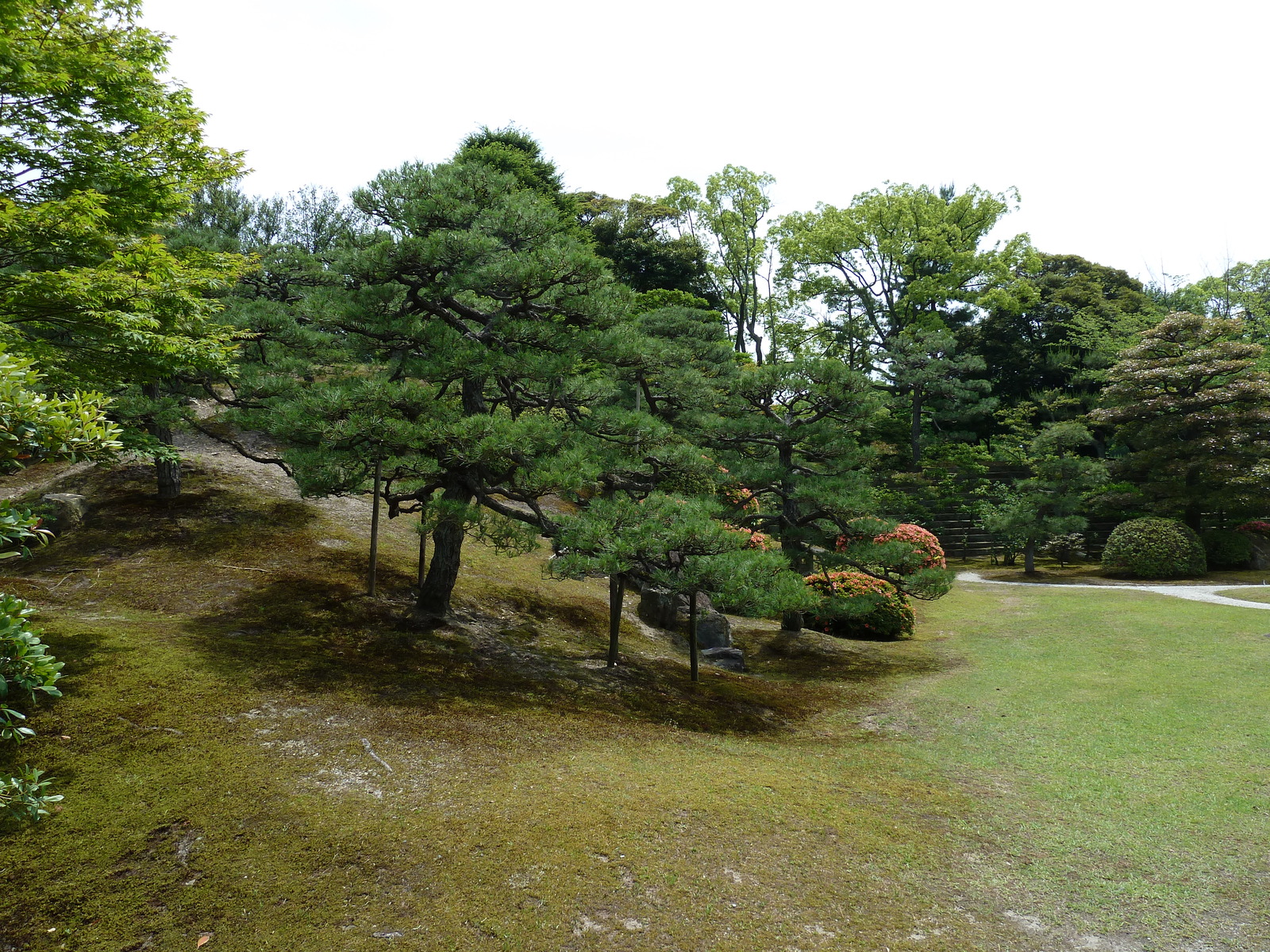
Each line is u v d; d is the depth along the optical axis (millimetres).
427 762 6059
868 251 37500
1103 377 29953
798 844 5340
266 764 5754
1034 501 23375
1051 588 19719
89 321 7344
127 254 7633
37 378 3475
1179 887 5012
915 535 17344
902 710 9445
